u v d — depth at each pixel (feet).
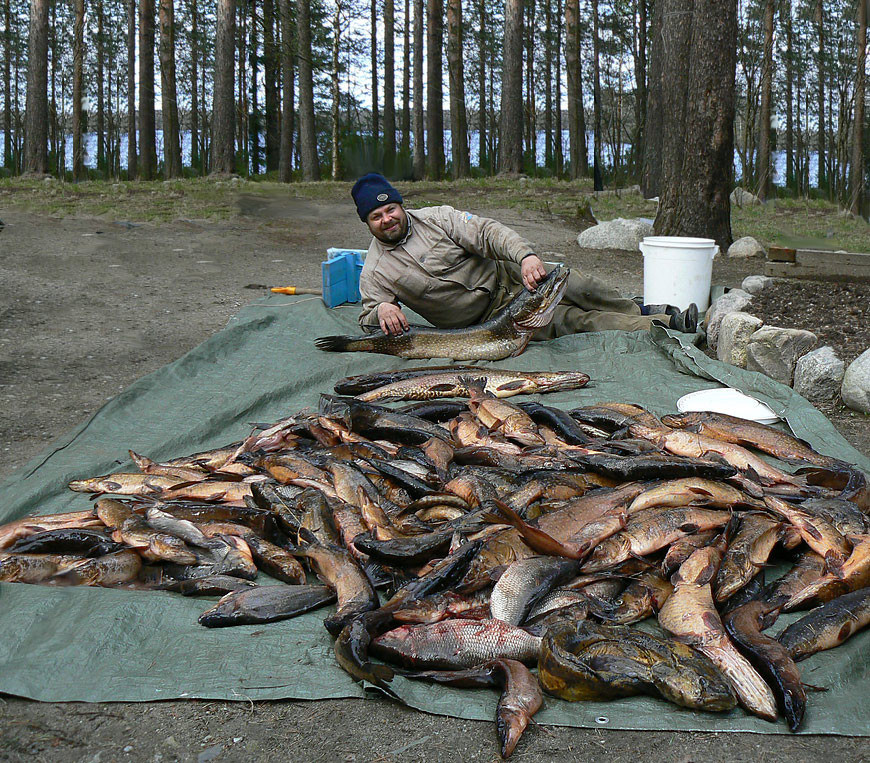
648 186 65.87
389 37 117.91
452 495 13.00
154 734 9.00
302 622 10.77
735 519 11.59
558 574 10.54
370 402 18.84
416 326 22.90
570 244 47.60
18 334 26.40
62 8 125.80
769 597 10.68
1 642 10.36
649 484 12.55
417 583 10.46
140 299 31.73
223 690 9.51
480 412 16.46
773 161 90.22
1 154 173.58
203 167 122.72
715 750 8.51
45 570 11.74
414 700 9.26
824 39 108.99
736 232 51.29
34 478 15.25
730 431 15.66
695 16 40.93
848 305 23.57
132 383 20.84
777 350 20.20
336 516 12.58
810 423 17.20
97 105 141.90
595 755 8.50
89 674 9.84
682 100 43.52
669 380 20.25
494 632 9.59
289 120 100.12
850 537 11.47
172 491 13.93
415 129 109.29
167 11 103.19
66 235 45.37
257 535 12.54
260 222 52.80
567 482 13.02
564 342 23.48
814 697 9.12
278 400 19.85
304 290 30.12
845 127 86.28
